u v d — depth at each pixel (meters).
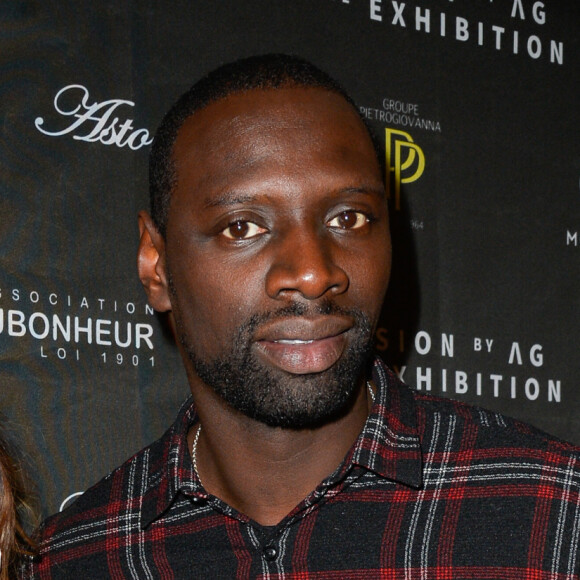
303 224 0.98
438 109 1.85
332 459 1.08
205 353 1.04
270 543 1.06
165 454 1.23
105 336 1.55
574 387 1.92
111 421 1.54
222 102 1.05
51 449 1.49
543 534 1.03
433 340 1.79
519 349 1.88
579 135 2.02
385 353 1.74
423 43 1.86
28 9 1.54
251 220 0.99
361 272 1.00
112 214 1.57
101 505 1.22
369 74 1.79
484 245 1.86
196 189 1.02
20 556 1.22
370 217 1.02
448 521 1.06
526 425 1.18
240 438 1.08
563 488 1.05
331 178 0.98
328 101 1.04
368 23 1.80
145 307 1.59
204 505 1.13
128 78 1.60
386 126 1.79
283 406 0.99
